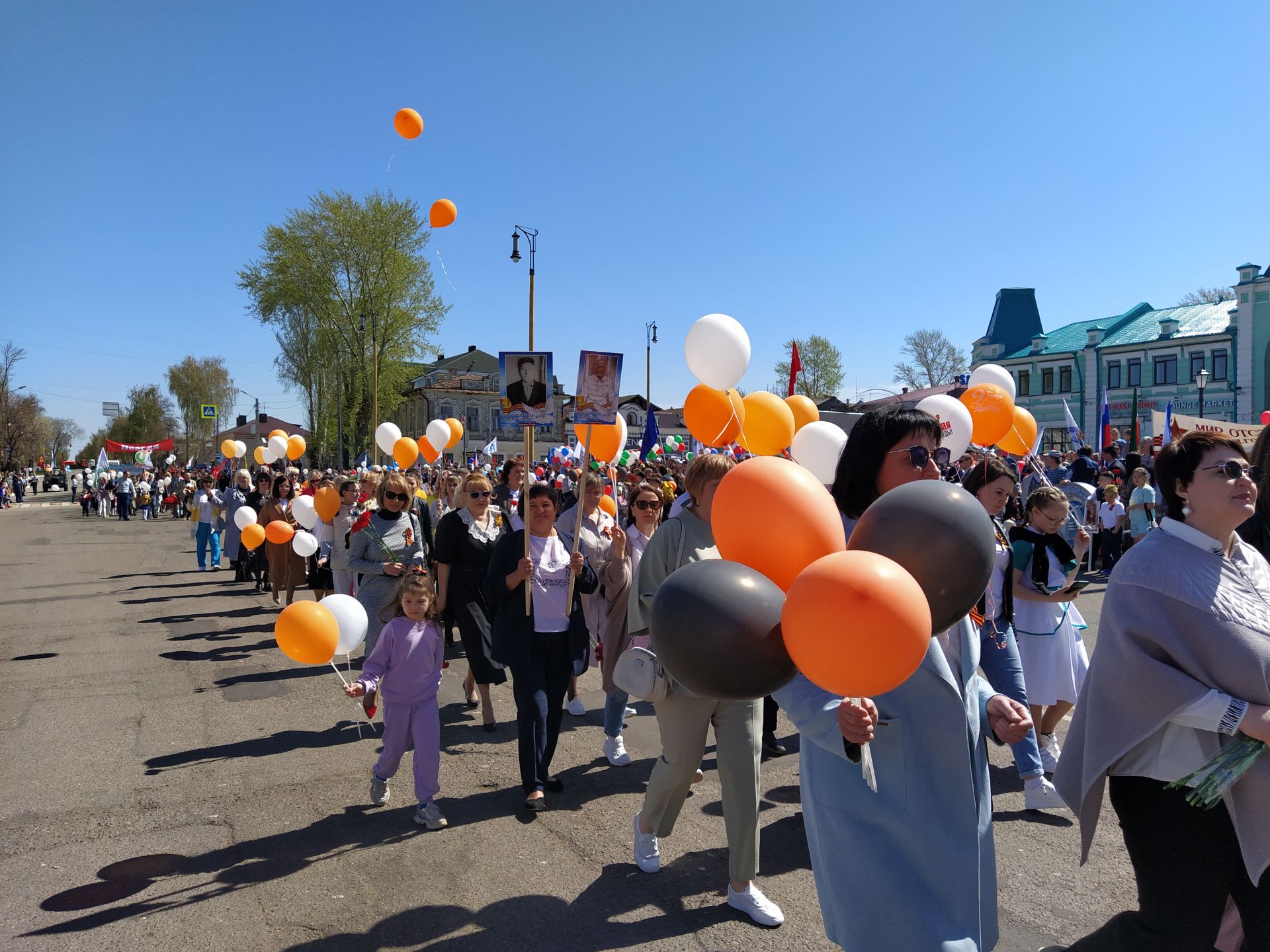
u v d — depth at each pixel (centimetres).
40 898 351
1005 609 436
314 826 424
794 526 198
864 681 164
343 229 4069
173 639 902
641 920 332
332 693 681
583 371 508
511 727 593
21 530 2741
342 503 835
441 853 393
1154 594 221
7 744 550
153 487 3503
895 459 238
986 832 227
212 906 344
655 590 372
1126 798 229
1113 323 4303
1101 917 328
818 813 229
